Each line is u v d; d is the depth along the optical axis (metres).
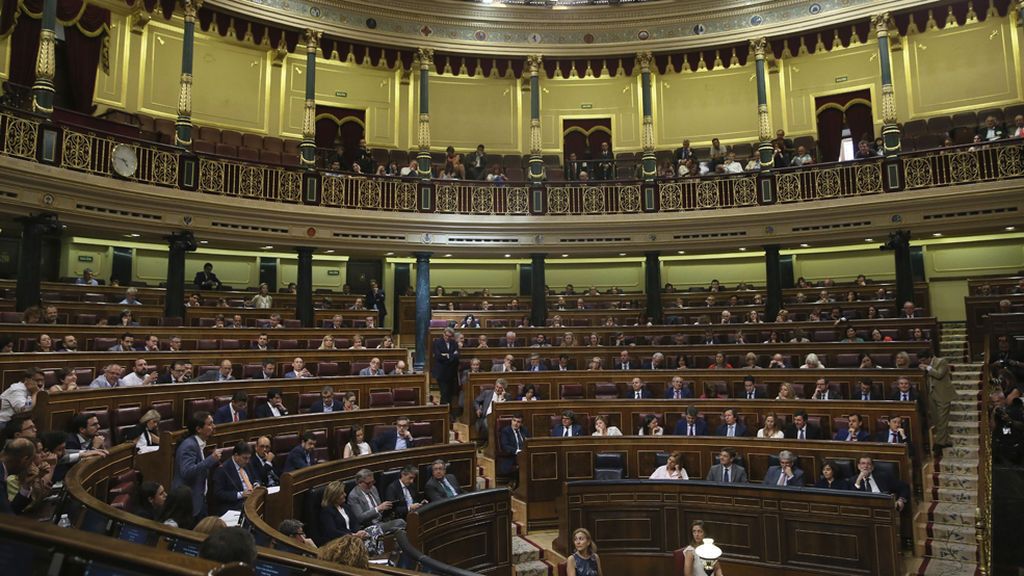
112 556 1.96
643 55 18.25
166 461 7.14
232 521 6.52
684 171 17.39
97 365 9.41
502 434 10.31
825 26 17.03
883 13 16.47
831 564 7.79
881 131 17.89
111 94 16.45
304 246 16.19
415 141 20.03
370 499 7.62
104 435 7.53
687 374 12.06
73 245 16.05
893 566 7.53
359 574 2.80
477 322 16.11
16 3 14.80
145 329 11.40
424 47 17.89
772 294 16.56
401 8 17.67
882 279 18.25
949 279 17.38
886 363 12.26
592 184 17.62
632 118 20.48
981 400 11.45
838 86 19.16
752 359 12.36
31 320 10.59
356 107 19.58
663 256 19.94
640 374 12.11
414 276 19.62
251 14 16.25
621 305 18.45
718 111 20.06
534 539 9.27
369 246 16.61
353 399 10.15
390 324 19.30
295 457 8.17
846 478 8.66
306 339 13.32
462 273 19.91
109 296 14.48
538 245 17.39
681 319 17.05
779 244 16.64
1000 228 15.01
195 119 17.70
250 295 16.58
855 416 9.57
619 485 8.52
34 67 15.10
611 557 8.40
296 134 19.11
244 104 18.45
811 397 11.44
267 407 9.39
